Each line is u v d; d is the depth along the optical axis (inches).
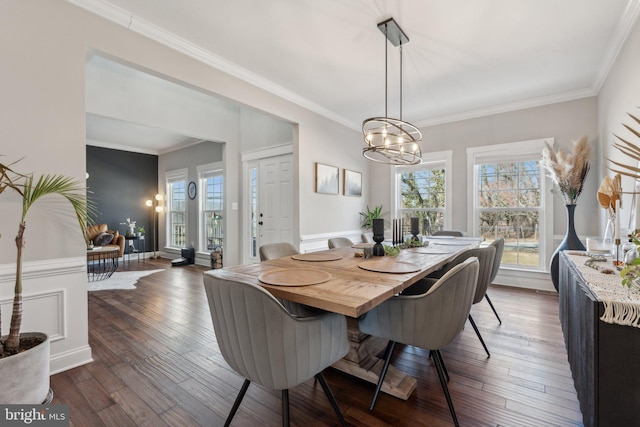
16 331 60.2
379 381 64.8
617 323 43.5
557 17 90.7
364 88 142.8
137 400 67.2
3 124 70.5
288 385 47.7
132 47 91.7
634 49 89.5
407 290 87.0
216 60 113.5
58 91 78.1
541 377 75.2
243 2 84.6
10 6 71.5
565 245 132.5
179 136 235.9
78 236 82.0
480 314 120.1
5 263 71.1
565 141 148.9
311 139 163.6
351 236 194.9
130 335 102.7
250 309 45.4
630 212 92.7
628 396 43.2
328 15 90.3
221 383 74.1
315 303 51.3
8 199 71.3
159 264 245.9
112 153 267.0
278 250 104.5
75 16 81.0
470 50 109.5
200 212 251.1
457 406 64.6
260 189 199.2
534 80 133.7
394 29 96.7
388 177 208.4
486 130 170.4
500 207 167.6
